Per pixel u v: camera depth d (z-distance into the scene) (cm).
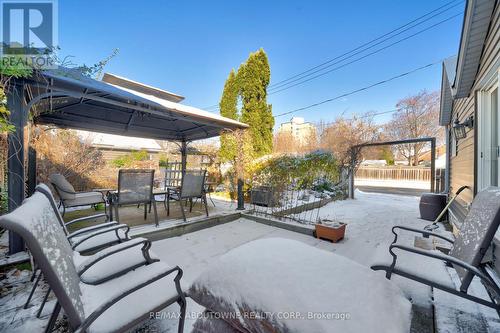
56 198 578
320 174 723
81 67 252
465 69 282
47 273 88
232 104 930
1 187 265
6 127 204
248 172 604
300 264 119
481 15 229
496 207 140
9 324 153
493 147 272
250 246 139
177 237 350
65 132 679
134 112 467
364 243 331
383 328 90
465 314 162
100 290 133
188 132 641
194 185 407
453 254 171
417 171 1400
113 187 766
